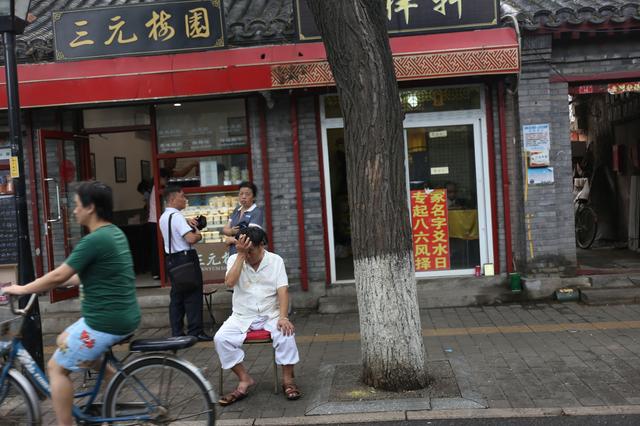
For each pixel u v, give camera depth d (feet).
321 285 26.61
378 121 15.61
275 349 16.44
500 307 25.16
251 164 26.99
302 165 26.71
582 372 17.17
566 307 24.47
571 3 26.61
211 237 27.55
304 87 23.98
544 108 25.61
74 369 12.32
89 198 12.36
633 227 33.96
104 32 24.70
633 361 17.84
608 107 37.68
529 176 25.72
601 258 32.07
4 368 12.76
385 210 15.79
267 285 16.69
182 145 27.81
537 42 25.25
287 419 15.10
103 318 12.09
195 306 22.29
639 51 25.57
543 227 25.80
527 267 25.93
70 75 24.17
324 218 26.84
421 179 27.32
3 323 12.66
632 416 14.28
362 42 15.52
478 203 26.96
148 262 34.17
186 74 23.89
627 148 35.17
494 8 24.17
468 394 15.60
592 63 25.77
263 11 28.76
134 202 37.88
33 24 29.40
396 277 15.93
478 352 19.52
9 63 17.33
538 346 19.76
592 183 38.83
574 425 13.97
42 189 25.52
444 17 24.31
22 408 12.67
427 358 18.94
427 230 27.37
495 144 26.53
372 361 16.19
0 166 27.53
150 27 24.66
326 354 20.26
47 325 25.57
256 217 21.62
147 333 24.91
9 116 17.34
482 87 26.68
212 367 19.58
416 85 26.50
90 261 12.00
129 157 37.32
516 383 16.62
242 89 23.79
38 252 27.09
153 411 12.64
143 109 28.09
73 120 27.78
